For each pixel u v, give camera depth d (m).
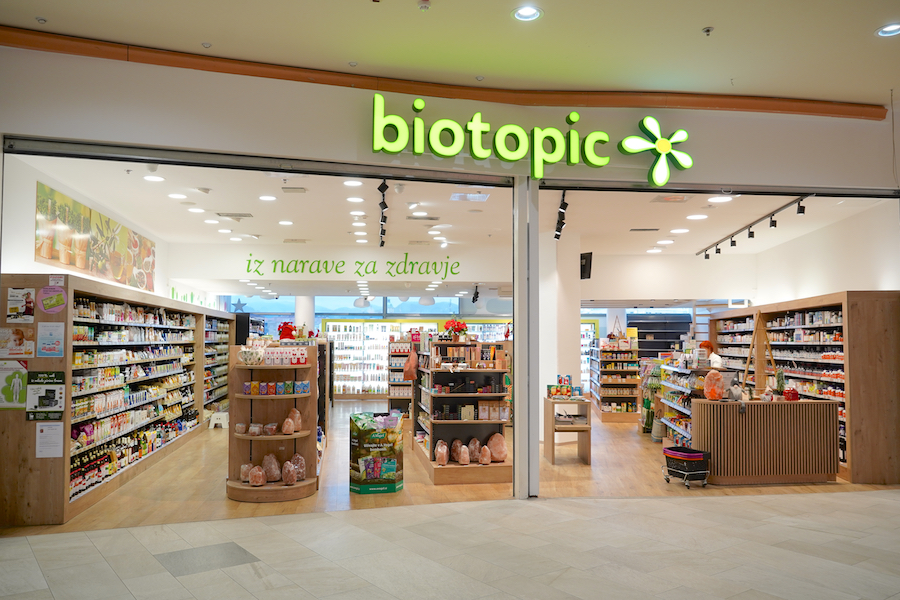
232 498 6.74
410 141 6.43
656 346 22.41
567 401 9.17
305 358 7.00
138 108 5.80
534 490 6.80
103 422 7.09
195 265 12.52
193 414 11.48
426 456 8.34
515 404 6.81
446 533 5.42
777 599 3.97
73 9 5.13
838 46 5.74
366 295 17.61
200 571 4.50
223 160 6.09
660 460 9.28
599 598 3.98
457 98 6.65
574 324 11.52
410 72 6.32
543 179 6.85
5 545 5.18
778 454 7.63
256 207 9.25
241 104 6.04
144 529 5.62
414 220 10.24
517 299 6.77
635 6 5.06
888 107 7.25
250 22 5.33
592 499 6.73
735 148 7.05
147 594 4.08
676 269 14.31
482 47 5.79
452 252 13.13
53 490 5.83
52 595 4.07
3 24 5.43
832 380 8.65
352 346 20.20
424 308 22.89
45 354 5.87
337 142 6.24
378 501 6.67
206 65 5.95
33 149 5.71
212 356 13.42
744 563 4.64
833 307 9.42
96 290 6.66
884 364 7.73
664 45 5.75
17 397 5.84
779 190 7.20
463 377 8.20
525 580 4.29
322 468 8.51
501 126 6.48
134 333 8.55
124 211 9.48
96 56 5.70
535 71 6.30
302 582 4.27
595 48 5.82
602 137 6.54
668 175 6.75
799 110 7.02
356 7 5.09
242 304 24.19
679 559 4.72
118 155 5.86
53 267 7.51
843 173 7.18
